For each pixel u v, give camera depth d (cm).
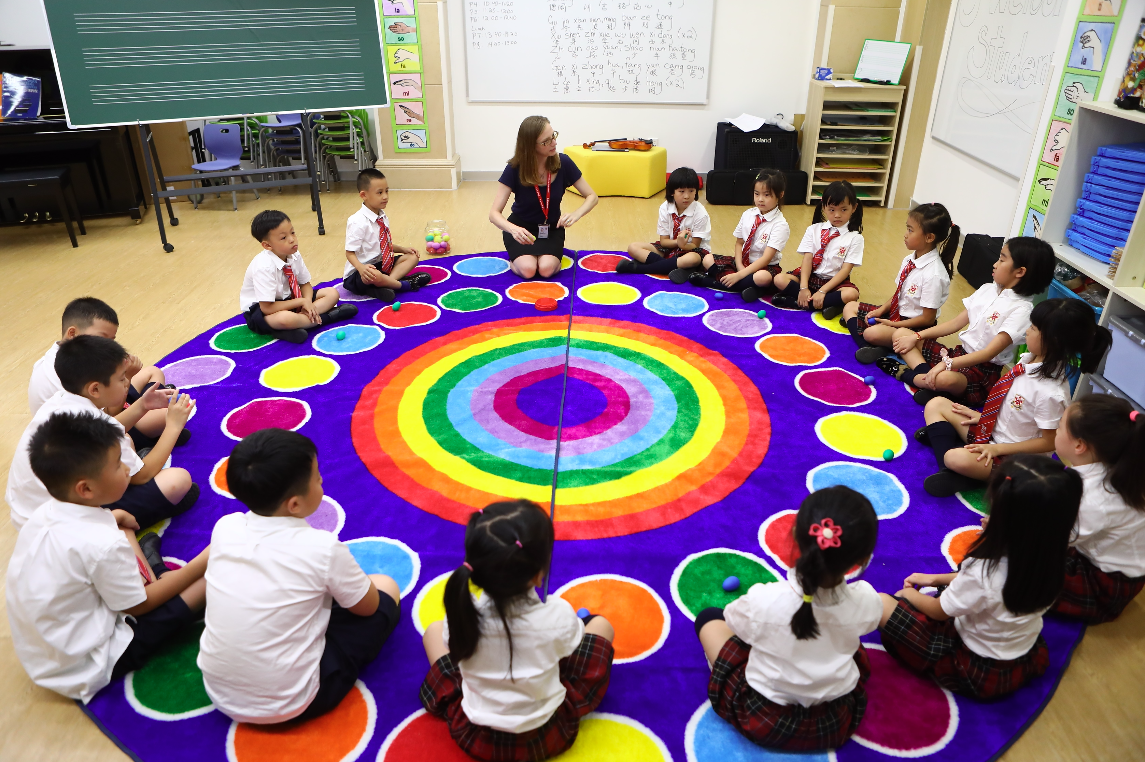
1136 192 259
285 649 150
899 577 200
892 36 543
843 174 557
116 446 159
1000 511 146
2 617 190
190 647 177
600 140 602
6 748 156
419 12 529
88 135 469
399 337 336
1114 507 173
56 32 406
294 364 312
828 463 248
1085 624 186
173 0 418
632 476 241
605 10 559
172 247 444
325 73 458
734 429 267
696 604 191
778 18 559
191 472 241
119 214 497
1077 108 276
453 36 570
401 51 540
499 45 571
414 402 283
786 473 243
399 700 164
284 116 578
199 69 434
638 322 352
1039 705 164
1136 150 267
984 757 153
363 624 169
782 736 149
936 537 214
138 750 154
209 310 364
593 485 236
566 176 407
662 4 557
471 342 331
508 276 408
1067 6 342
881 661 174
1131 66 270
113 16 411
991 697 163
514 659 136
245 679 150
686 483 237
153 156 517
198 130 590
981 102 438
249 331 341
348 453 252
